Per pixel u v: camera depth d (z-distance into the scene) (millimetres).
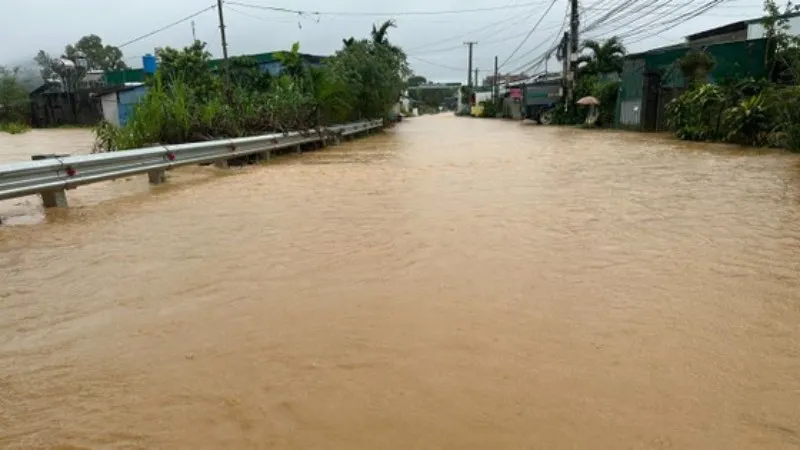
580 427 2592
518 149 16984
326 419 2695
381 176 10977
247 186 10000
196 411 2793
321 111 21266
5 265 5332
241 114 16547
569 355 3283
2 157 16953
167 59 27672
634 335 3541
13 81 52219
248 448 2498
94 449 2521
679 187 9078
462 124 42656
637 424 2607
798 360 3197
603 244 5676
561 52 38312
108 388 3041
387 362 3234
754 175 10320
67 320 3982
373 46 31281
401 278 4695
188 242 6039
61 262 5406
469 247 5598
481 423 2637
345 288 4473
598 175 10617
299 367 3201
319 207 7816
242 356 3348
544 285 4484
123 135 13859
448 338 3531
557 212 7195
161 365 3271
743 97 18047
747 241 5750
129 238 6289
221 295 4383
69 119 49469
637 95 26812
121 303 4277
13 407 2879
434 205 7758
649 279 4609
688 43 30516
